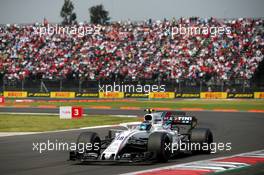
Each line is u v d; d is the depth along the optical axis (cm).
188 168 3422
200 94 15738
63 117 9244
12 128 7231
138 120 8875
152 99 16088
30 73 18150
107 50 18250
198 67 16500
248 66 16238
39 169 3450
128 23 19250
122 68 17375
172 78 16338
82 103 14612
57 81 17100
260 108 12450
